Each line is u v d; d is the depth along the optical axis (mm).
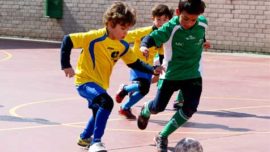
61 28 29219
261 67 19875
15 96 12234
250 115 10844
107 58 7293
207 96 13164
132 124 9648
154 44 7582
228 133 9148
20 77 15430
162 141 7633
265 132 9312
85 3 28391
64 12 29031
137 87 9867
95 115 7355
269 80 16484
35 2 29938
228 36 25094
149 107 8086
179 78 7652
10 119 9750
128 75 16656
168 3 26203
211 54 24469
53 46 26469
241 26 24766
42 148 7797
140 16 26969
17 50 23875
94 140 7078
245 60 22156
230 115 10797
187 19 7379
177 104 11148
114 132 8961
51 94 12641
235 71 18562
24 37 30469
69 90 13297
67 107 11070
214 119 10352
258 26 24375
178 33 7535
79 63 7430
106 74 7387
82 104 11430
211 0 25344
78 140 7957
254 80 16406
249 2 24484
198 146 6848
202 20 7664
